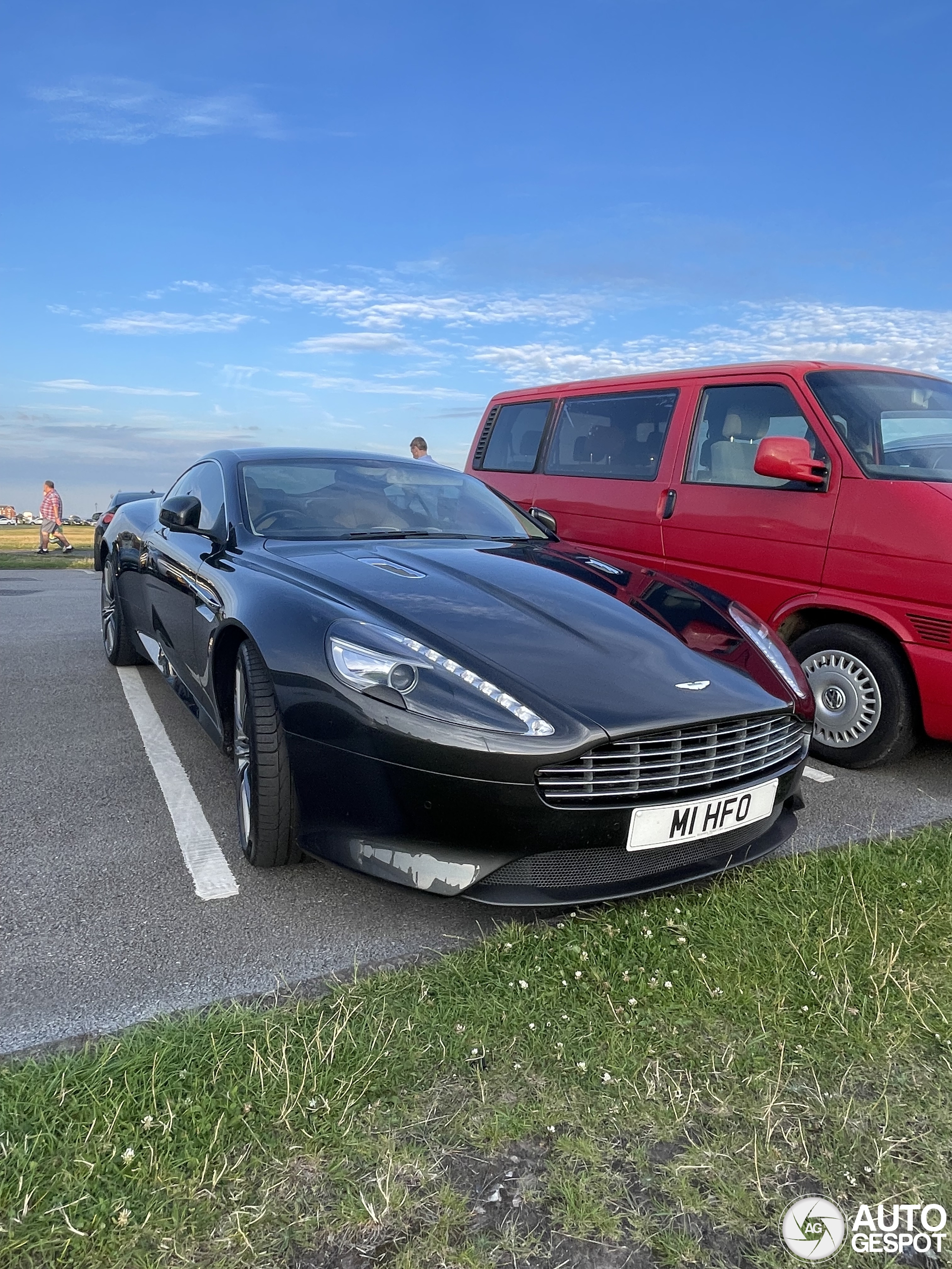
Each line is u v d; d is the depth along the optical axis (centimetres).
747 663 257
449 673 219
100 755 367
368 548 315
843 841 298
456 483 411
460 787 207
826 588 384
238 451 395
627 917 230
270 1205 139
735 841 240
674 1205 142
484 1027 183
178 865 265
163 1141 148
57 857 269
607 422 519
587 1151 152
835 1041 183
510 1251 133
